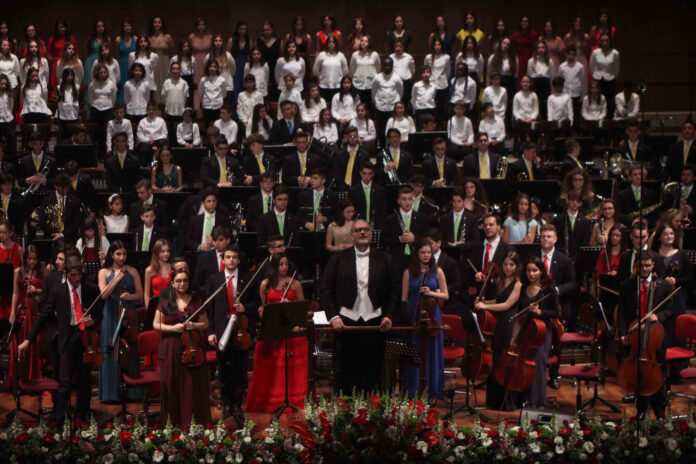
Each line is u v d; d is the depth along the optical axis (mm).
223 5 29156
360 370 12773
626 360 12312
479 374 13172
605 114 23594
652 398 12539
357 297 12727
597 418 10688
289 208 18656
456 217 16703
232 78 24094
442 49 23953
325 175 19531
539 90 24016
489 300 13797
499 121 22203
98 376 14672
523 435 10383
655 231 15039
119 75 23672
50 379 13305
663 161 24094
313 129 21984
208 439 10523
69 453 10117
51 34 28609
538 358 12961
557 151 22297
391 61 22859
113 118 22688
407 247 16703
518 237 16891
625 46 29016
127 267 13875
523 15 29094
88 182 19188
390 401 10609
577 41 25141
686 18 28859
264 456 10234
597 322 13625
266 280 13648
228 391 13133
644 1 28906
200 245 16594
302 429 10328
